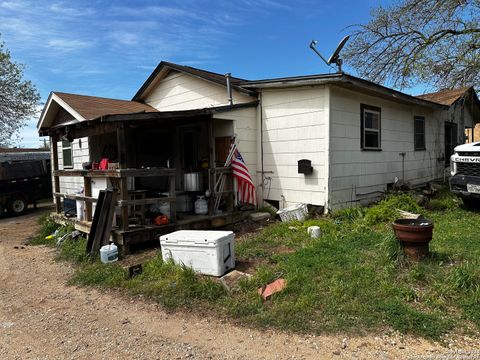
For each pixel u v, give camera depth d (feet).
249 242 20.13
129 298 13.75
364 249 17.06
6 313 13.10
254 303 12.28
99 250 18.85
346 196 27.07
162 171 21.06
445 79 33.86
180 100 35.40
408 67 35.12
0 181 40.83
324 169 25.36
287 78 25.70
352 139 27.63
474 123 54.44
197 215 24.58
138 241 19.74
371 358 9.10
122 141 20.40
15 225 34.37
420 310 11.18
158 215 21.86
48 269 18.35
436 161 42.11
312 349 9.66
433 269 13.66
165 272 15.37
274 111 28.07
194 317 11.94
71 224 24.68
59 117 37.11
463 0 31.55
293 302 12.16
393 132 33.50
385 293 12.19
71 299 14.14
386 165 32.35
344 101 26.61
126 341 10.61
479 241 17.47
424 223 15.05
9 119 56.90
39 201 55.67
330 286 12.97
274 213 27.02
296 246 18.84
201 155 30.63
